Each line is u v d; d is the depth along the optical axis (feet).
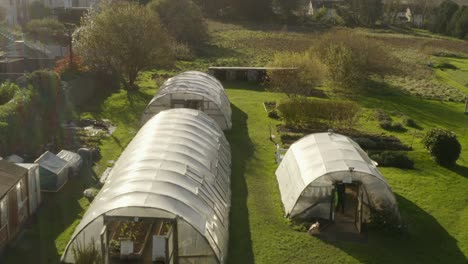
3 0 290.97
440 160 103.65
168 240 57.88
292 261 65.41
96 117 124.47
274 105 145.18
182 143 82.12
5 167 68.44
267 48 250.37
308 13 446.60
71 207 76.69
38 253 64.03
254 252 67.00
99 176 88.48
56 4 338.54
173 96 117.70
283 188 84.38
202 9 370.32
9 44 213.25
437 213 81.92
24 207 70.79
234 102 148.25
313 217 76.18
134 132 114.42
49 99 110.93
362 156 82.48
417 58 251.39
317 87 174.19
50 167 81.61
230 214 77.00
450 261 67.72
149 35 152.15
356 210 75.41
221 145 95.40
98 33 149.69
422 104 163.32
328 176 74.18
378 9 388.37
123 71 156.97
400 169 100.63
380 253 68.33
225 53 235.40
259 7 366.84
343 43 184.85
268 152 106.22
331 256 66.95
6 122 90.53
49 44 211.00
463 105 166.30
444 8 385.70
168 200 62.28
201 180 72.59
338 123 126.31
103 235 57.67
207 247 60.49
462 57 276.82
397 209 74.95
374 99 165.89
